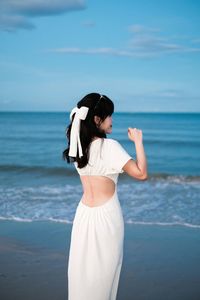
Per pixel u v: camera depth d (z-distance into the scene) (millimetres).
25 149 24062
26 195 10156
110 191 3076
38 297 4336
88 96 3027
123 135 35562
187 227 7160
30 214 8141
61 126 46094
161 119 67750
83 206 3152
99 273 3023
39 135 33969
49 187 11484
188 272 5059
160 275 4973
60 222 7504
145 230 6973
